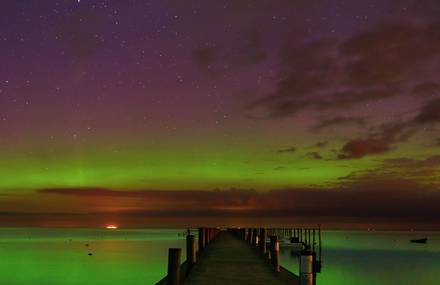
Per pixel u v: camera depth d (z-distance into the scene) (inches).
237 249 860.6
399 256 2330.2
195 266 564.1
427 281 1246.9
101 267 1443.2
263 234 788.6
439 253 2669.8
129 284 1050.1
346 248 3152.1
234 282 446.0
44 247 2768.2
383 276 1348.4
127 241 3774.6
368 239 5949.8
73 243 3378.4
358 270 1515.7
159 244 3112.7
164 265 1507.1
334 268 1576.0
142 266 1476.4
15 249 2529.5
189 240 544.7
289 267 1256.8
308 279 288.0
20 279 1149.1
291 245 2095.2
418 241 4827.8
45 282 1096.2
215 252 788.0
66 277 1189.1
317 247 3203.7
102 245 3002.0
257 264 597.9
